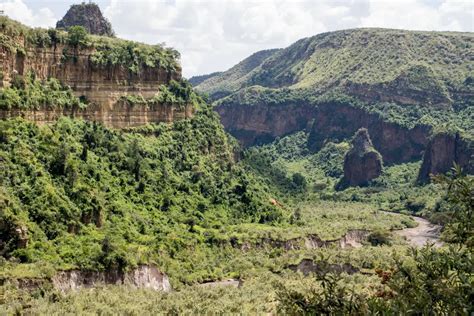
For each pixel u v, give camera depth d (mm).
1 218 84250
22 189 92562
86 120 123375
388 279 30875
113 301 80875
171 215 122750
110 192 112312
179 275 103375
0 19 103438
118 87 132375
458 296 25266
